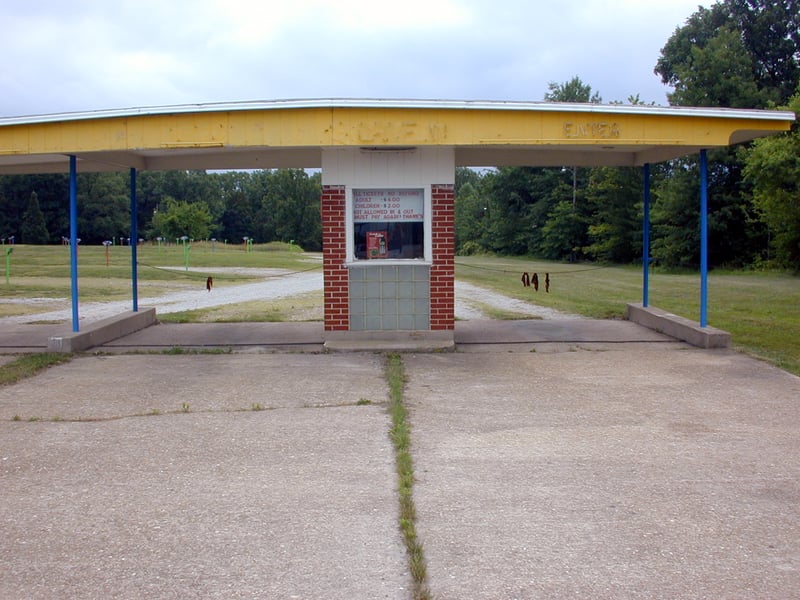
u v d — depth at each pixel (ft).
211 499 17.63
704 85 154.30
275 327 46.85
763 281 108.68
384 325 38.78
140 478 19.12
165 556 14.66
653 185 170.71
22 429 23.76
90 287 85.35
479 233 276.00
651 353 37.27
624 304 65.31
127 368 33.88
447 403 26.89
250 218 375.66
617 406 26.48
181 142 34.91
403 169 38.09
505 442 22.03
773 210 119.65
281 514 16.69
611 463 20.15
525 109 34.65
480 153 46.03
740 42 155.33
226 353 37.60
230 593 13.16
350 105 34.35
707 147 38.29
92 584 13.53
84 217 291.17
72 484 18.74
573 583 13.43
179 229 260.42
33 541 15.40
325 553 14.71
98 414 25.62
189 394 28.58
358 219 38.50
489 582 13.46
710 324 50.57
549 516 16.48
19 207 282.36
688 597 12.96
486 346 39.19
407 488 18.10
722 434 22.97
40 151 35.70
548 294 76.18
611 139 35.14
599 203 182.50
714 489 18.21
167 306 63.16
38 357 36.14
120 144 35.22
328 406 26.50
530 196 233.35
